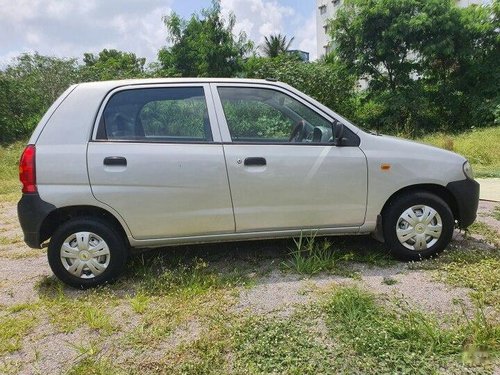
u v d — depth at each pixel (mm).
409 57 18328
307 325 2971
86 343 2930
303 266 3877
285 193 3805
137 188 3658
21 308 3496
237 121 3871
